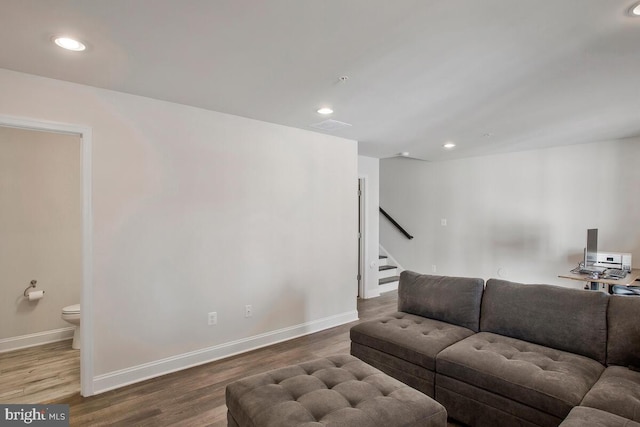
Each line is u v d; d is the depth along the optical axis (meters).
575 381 1.81
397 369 2.48
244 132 3.34
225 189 3.22
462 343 2.36
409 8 1.55
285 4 1.52
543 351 2.20
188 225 2.99
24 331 3.52
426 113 3.19
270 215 3.55
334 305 4.20
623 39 1.84
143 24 1.69
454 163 6.13
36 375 2.86
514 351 2.21
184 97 2.77
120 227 2.66
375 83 2.47
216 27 1.72
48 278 3.65
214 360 3.14
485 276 5.73
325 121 3.47
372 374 1.96
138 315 2.74
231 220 3.26
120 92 2.65
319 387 1.80
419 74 2.31
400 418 1.56
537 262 5.15
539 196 5.11
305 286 3.88
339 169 4.23
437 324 2.78
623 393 1.66
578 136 4.21
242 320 3.35
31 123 2.31
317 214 3.98
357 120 3.44
